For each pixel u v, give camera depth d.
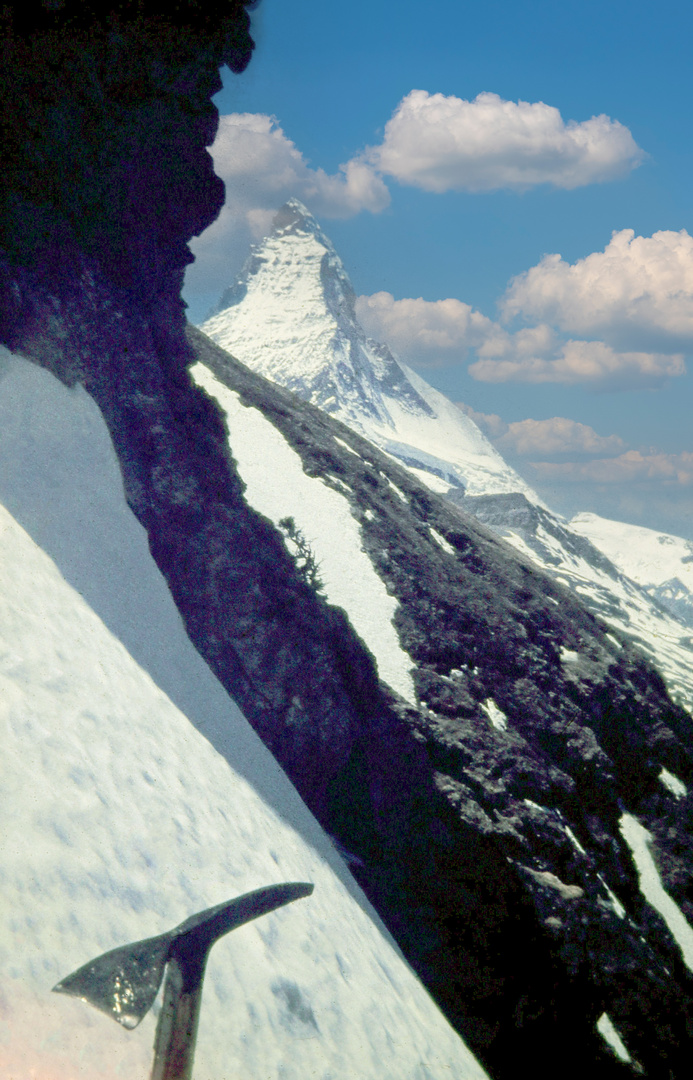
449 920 31.12
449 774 34.03
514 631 45.25
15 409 25.03
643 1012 33.28
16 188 26.53
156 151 31.75
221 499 33.56
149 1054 12.46
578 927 31.56
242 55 32.00
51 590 20.67
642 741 45.97
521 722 39.75
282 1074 15.68
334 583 39.62
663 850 41.81
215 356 61.62
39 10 25.67
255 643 31.61
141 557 27.50
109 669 20.42
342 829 32.09
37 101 26.66
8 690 16.03
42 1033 11.34
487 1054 29.00
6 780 14.17
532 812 34.28
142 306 33.56
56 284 28.61
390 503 52.12
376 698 34.69
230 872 18.42
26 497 22.97
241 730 27.72
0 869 12.73
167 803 18.27
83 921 13.41
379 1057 19.16
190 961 11.77
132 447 30.11
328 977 19.83
